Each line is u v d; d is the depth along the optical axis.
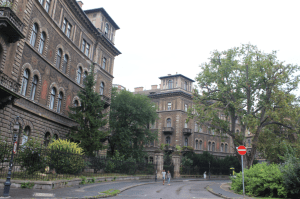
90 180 19.48
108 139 35.56
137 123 39.19
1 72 15.16
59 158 16.86
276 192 14.44
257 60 29.17
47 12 22.39
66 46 26.47
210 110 29.53
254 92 29.14
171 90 56.50
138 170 32.44
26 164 14.56
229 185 25.09
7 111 17.16
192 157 48.41
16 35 16.47
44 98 22.53
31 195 10.70
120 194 14.62
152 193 16.19
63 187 14.65
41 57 21.70
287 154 15.25
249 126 29.41
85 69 30.89
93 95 25.66
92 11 34.97
